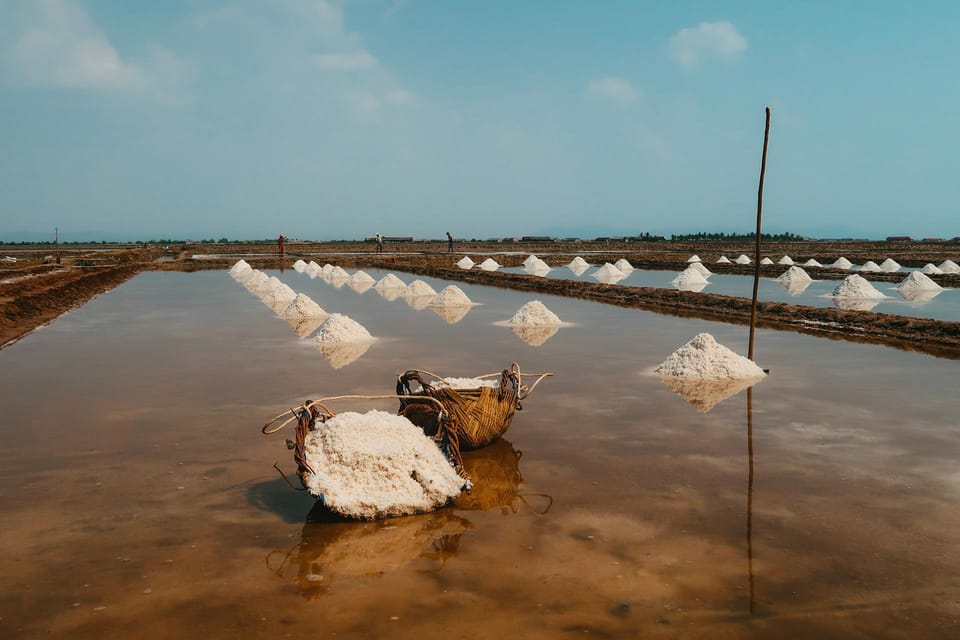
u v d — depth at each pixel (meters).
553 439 5.64
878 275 26.70
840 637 2.78
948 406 6.63
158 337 11.52
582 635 2.79
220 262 40.00
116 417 6.33
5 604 3.07
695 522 3.92
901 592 3.13
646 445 5.45
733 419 6.20
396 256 46.78
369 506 4.02
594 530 3.84
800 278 24.33
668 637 2.78
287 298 17.73
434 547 3.67
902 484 4.52
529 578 3.29
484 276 26.95
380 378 8.05
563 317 14.26
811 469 4.83
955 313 14.53
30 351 10.17
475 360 9.19
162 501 4.32
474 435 5.20
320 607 3.04
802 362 9.09
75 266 33.69
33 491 4.48
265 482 4.66
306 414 4.77
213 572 3.38
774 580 3.25
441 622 2.90
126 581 3.29
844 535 3.73
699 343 8.38
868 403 6.77
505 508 4.20
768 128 8.38
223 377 8.15
